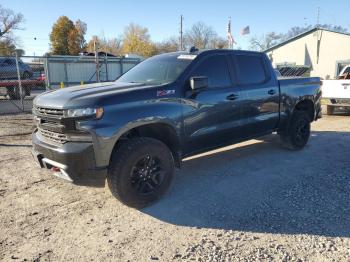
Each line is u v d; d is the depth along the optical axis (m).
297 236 3.64
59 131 4.05
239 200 4.55
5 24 68.44
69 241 3.58
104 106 3.96
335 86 11.78
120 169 4.07
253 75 5.88
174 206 4.40
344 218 4.02
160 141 4.46
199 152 5.14
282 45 32.47
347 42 28.39
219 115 5.19
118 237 3.66
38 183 5.19
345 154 6.76
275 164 6.09
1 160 6.41
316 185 5.05
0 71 20.47
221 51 5.42
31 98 19.92
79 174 3.96
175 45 75.50
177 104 4.61
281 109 6.42
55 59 21.47
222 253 3.35
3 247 3.47
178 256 3.30
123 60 24.84
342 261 3.21
